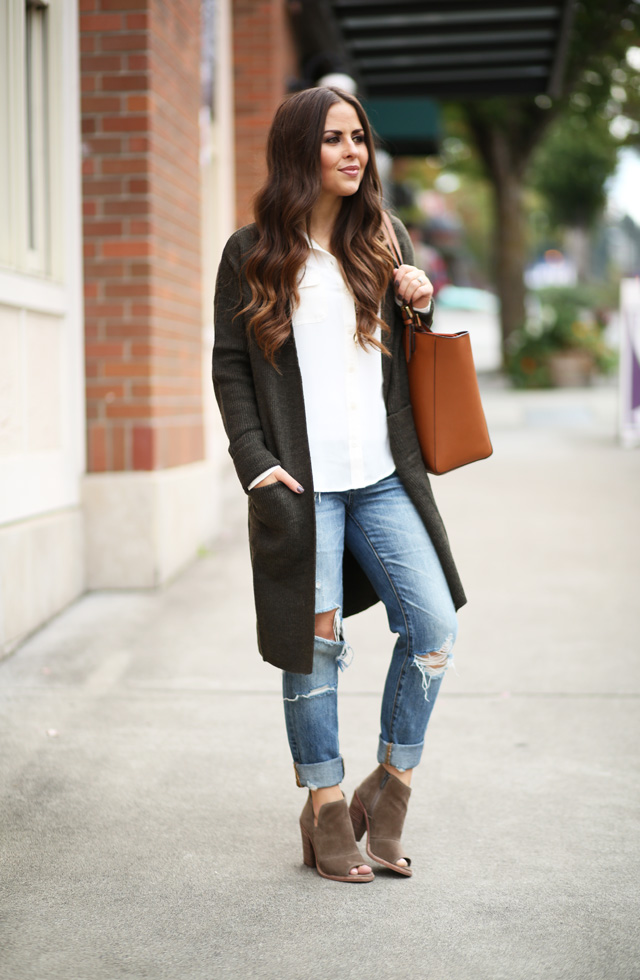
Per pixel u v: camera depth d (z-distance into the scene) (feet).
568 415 55.36
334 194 9.93
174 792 12.38
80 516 21.06
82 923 9.52
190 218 24.35
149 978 8.62
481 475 36.32
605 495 32.19
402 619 10.22
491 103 76.43
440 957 8.93
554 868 10.53
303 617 9.86
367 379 10.12
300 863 10.73
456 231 242.99
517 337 75.15
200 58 25.32
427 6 38.96
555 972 8.70
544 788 12.44
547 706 15.16
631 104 74.28
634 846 11.00
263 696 15.58
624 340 43.65
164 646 17.95
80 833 11.36
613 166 117.19
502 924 9.46
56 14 19.74
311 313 9.89
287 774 12.88
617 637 18.40
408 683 10.36
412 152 60.03
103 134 20.89
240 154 37.52
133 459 21.45
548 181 122.21
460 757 13.37
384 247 10.03
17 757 13.34
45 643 18.10
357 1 38.63
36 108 19.44
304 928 9.42
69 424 20.68
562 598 20.95
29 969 8.75
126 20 20.61
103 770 12.98
